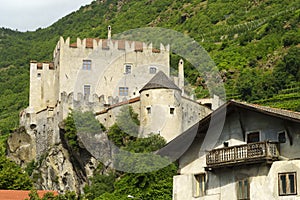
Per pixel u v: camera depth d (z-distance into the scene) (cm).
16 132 14000
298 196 4622
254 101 16275
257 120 4953
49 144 12950
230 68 19275
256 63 19425
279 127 4819
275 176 4750
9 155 13988
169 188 6431
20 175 10594
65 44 12700
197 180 5338
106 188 8644
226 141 5106
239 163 4900
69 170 12194
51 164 12588
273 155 4766
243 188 4947
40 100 13950
